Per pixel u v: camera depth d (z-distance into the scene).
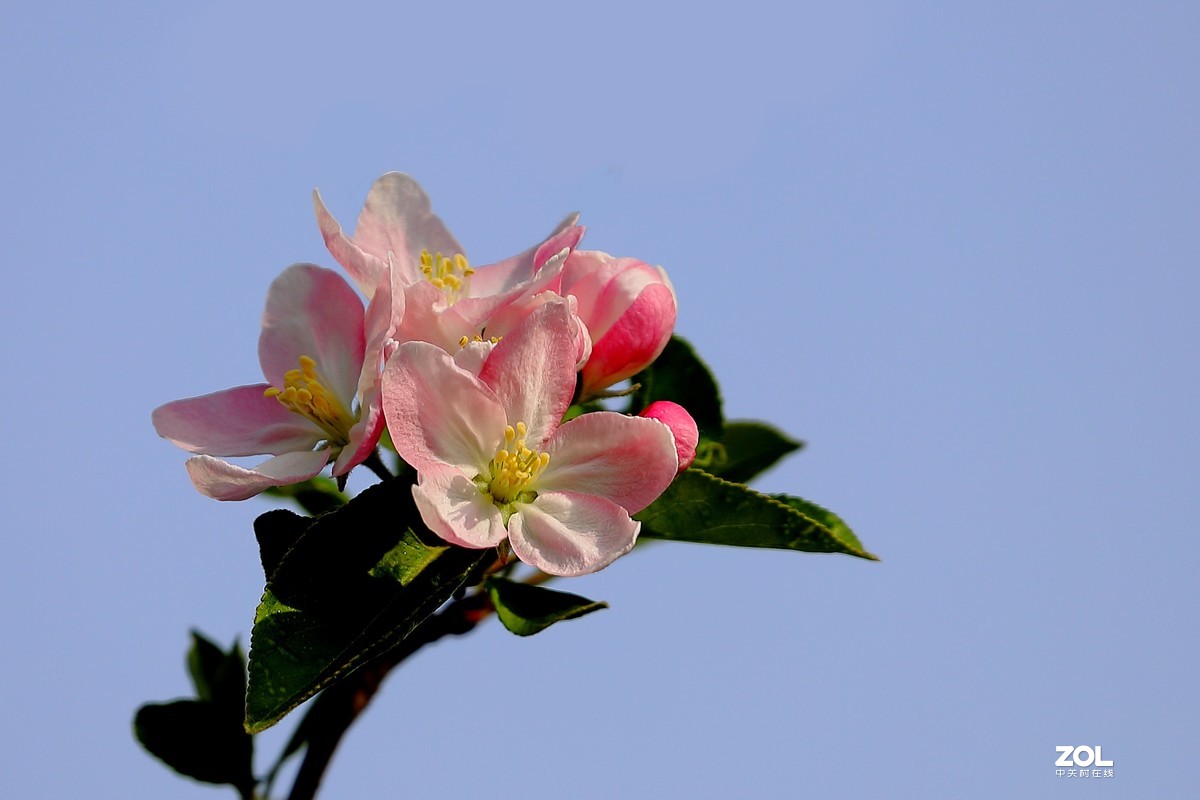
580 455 0.70
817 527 0.71
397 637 0.69
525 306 0.71
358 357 0.72
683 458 0.71
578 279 0.72
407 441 0.70
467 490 0.70
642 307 0.72
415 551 0.70
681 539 0.72
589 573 0.69
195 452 0.72
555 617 0.70
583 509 0.70
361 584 0.69
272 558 0.70
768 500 0.71
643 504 0.70
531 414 0.70
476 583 0.71
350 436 0.70
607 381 0.72
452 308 0.71
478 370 0.70
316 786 0.72
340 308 0.72
